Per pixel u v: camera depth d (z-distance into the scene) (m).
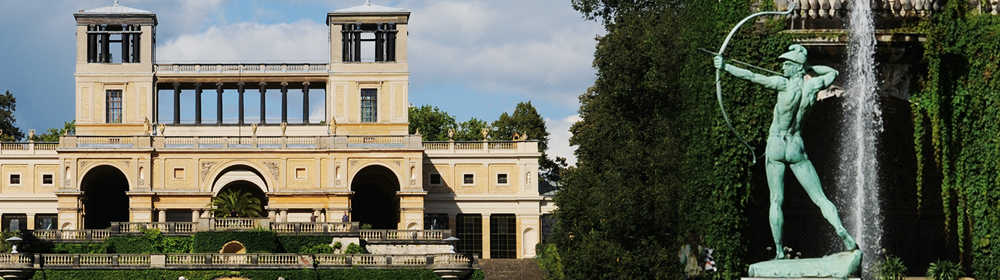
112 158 86.50
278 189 87.44
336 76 92.19
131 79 91.81
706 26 45.28
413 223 87.31
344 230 74.44
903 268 46.72
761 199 49.19
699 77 45.31
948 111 44.69
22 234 73.06
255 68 92.75
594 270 52.25
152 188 86.56
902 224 52.78
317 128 92.69
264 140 88.19
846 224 48.19
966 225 46.66
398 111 92.25
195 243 71.56
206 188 86.94
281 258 68.38
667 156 50.44
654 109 54.97
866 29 44.31
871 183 47.47
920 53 44.78
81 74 91.69
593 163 59.50
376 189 95.31
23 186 90.94
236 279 67.75
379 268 68.88
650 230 52.12
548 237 90.31
